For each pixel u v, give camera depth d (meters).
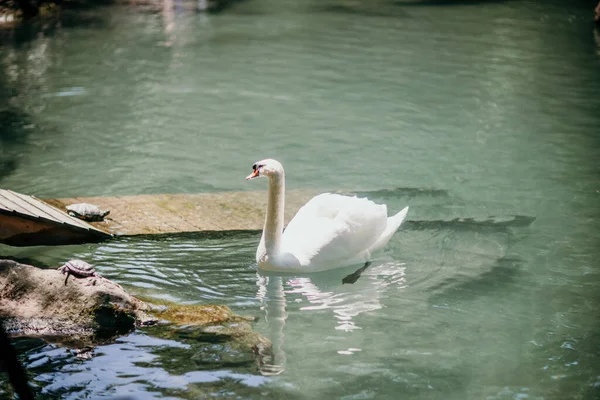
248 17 21.94
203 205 9.21
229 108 13.44
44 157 10.82
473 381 5.54
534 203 9.36
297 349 5.95
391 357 5.86
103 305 6.25
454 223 8.73
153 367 5.63
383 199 9.55
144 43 18.25
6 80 14.71
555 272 7.46
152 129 12.23
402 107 13.60
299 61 16.84
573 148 11.44
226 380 5.47
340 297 6.93
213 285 7.11
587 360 5.87
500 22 21.11
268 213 7.34
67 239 8.01
